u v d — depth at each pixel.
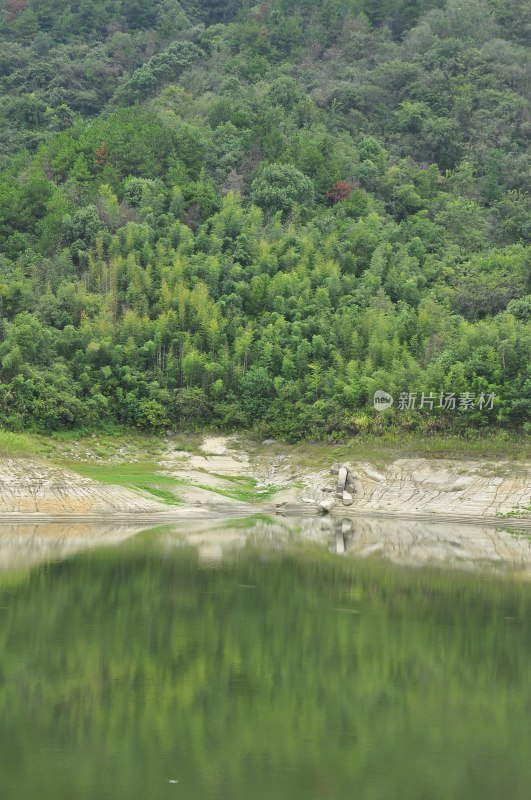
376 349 74.88
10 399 67.50
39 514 51.88
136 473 63.00
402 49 152.50
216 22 177.88
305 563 39.97
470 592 34.84
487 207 120.31
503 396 64.75
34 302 80.31
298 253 90.25
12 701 21.97
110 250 88.06
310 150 110.44
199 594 33.28
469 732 20.70
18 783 17.45
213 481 63.31
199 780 17.83
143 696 22.55
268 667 25.05
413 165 125.31
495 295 87.50
